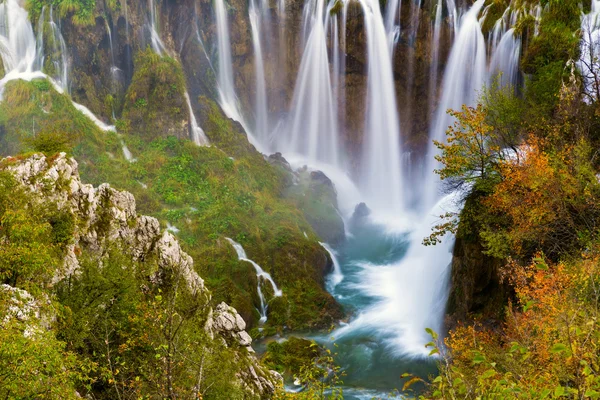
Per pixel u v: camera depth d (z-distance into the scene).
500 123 36.75
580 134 31.67
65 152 28.14
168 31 61.19
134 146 52.94
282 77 68.38
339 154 68.56
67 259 23.41
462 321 35.50
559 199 28.00
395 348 38.44
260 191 53.62
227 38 64.75
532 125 34.62
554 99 39.91
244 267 44.19
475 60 59.38
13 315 16.97
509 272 28.02
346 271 50.47
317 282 46.78
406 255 52.50
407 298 45.34
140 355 21.00
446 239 44.41
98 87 55.69
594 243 25.67
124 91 57.25
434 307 41.34
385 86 66.31
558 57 46.53
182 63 61.44
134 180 49.12
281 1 67.31
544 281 23.23
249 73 67.06
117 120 54.72
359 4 65.31
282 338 40.25
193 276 29.75
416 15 64.00
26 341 15.21
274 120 68.94
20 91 50.12
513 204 30.28
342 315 43.09
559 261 26.20
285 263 46.31
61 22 54.34
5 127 48.69
